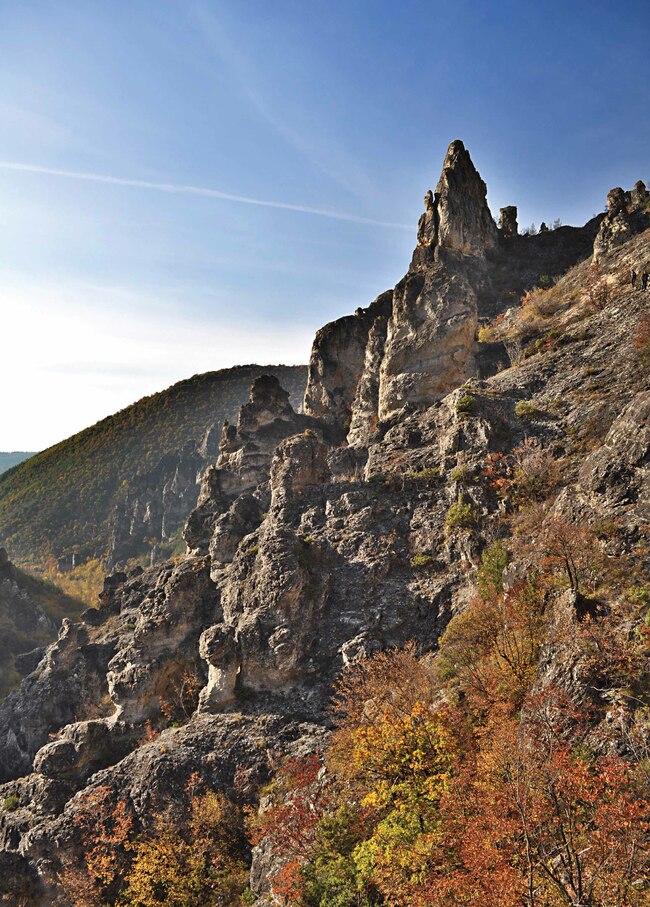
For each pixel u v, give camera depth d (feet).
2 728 238.27
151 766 158.81
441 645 142.82
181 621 200.54
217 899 131.85
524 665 111.96
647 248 249.14
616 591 112.16
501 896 68.03
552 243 356.38
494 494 176.96
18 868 162.30
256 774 148.56
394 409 256.11
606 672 96.27
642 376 184.24
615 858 67.00
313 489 211.41
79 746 181.16
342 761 123.54
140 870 141.90
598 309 239.91
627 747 84.99
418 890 81.05
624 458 139.23
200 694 176.04
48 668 245.04
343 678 157.07
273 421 295.69
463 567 167.12
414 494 193.77
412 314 270.87
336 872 100.73
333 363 341.41
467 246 322.34
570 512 142.20
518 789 72.18
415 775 104.17
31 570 621.31
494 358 259.60
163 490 648.38
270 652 166.81
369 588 174.50
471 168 348.38
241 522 226.99
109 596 273.95
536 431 188.96
